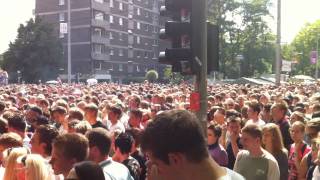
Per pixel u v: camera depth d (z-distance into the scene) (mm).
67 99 16281
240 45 78000
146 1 99562
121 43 90500
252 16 77438
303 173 6441
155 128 2021
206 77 6852
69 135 4254
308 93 24344
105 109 10891
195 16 6785
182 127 2002
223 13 74875
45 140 5016
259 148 5645
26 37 73562
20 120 6988
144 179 5988
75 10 81375
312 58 62625
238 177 2266
